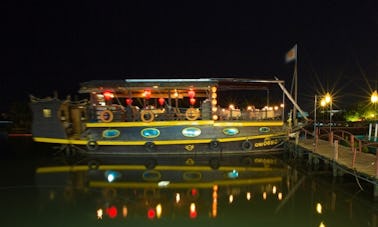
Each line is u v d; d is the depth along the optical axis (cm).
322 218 1085
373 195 1268
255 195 1352
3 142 3253
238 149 2225
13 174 1750
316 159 1803
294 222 1048
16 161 2131
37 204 1245
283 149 2281
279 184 1520
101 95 2302
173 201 1278
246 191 1412
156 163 2002
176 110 2228
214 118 2184
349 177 1602
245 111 2283
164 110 2295
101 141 2195
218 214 1128
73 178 1655
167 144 2183
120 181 1588
